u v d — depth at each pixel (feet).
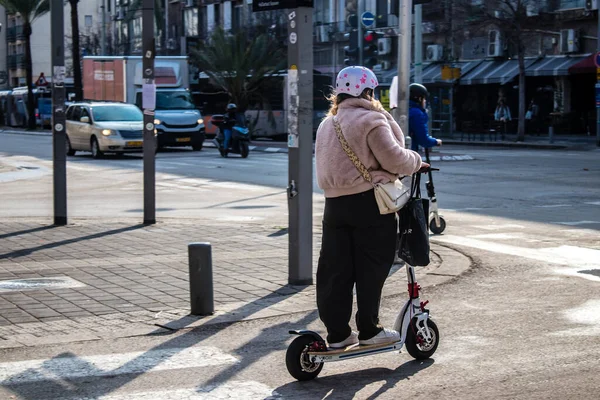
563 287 29.12
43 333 23.29
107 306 26.50
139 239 39.86
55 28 44.04
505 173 78.07
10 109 261.03
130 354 21.30
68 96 237.86
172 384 18.92
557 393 17.90
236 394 18.21
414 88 37.17
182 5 244.42
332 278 19.35
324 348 19.16
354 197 18.85
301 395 18.12
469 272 32.01
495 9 131.64
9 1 224.94
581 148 119.44
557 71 143.02
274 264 33.60
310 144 29.22
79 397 18.01
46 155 114.83
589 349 21.26
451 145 135.85
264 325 24.36
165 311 25.90
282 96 146.82
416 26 117.08
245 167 88.94
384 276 19.20
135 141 104.68
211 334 23.39
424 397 17.83
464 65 163.43
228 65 145.28
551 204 55.11
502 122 145.28
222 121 106.01
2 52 357.00
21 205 57.11
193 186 69.62
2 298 27.45
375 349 19.49
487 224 45.68
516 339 22.36
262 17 178.70
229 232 42.29
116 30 266.16
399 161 18.61
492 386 18.45
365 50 92.17
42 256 35.22
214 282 30.12
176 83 133.08
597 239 40.19
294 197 29.25
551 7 142.72
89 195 63.41
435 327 20.67
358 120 18.57
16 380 19.16
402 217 19.49
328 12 192.24
